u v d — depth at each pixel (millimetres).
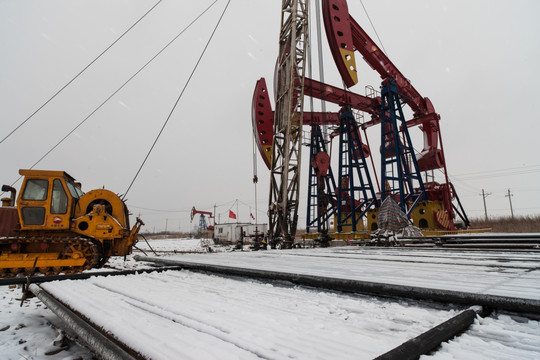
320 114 21391
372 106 19547
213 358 1303
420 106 19422
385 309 2199
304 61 14273
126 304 2426
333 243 14805
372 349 1387
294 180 13992
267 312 2098
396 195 17500
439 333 1451
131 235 9391
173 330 1723
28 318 4055
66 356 2764
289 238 13188
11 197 9180
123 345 1623
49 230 8539
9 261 8031
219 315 2006
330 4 16000
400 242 8523
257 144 18422
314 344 1458
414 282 2486
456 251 5934
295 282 3156
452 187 19531
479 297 1973
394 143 16750
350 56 16016
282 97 15336
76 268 8430
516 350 1355
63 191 8695
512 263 3682
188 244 42906
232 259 5160
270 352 1343
